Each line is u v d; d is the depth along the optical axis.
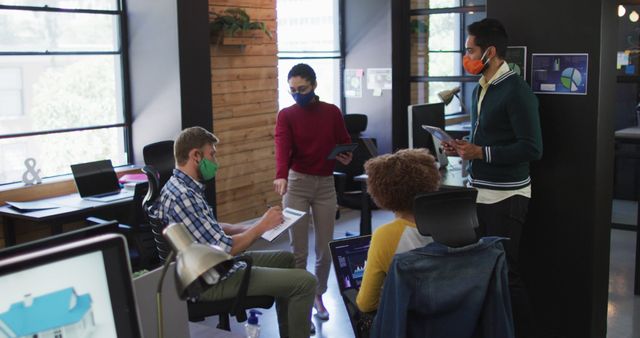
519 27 3.66
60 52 5.26
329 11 7.50
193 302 3.17
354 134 6.41
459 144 3.56
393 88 7.04
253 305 3.25
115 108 5.65
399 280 1.90
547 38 3.59
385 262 2.19
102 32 5.51
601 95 3.51
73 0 5.29
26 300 1.27
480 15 6.98
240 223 6.61
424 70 7.06
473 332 1.96
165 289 1.95
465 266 1.92
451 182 4.30
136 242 4.05
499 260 1.96
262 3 6.63
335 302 4.67
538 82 3.64
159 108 5.53
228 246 3.12
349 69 7.63
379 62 7.43
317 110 4.11
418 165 2.20
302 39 7.29
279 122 4.11
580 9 3.47
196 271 1.39
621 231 6.66
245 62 6.50
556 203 3.68
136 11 5.53
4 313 1.25
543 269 3.76
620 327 4.25
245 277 3.15
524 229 3.79
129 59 5.65
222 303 3.21
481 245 1.96
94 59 5.48
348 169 6.24
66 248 1.30
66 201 4.79
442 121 4.95
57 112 5.29
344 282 2.61
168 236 1.46
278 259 3.57
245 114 6.55
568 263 3.68
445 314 1.93
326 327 4.23
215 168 3.23
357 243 2.69
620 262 5.64
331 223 4.23
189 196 3.11
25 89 5.09
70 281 1.32
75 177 4.87
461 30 7.08
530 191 3.66
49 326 1.30
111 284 1.35
